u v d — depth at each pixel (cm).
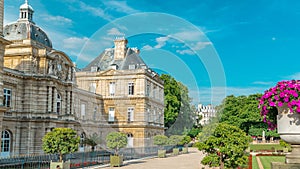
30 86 4031
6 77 3731
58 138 2644
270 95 838
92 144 2356
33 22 4578
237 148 1489
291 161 825
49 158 2947
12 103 3838
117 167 2384
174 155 2575
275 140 7700
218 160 1537
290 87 798
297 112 794
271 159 3581
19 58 4100
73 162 2714
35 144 3956
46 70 4162
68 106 4400
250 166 2228
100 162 2620
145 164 2323
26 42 4088
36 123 4000
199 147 1544
